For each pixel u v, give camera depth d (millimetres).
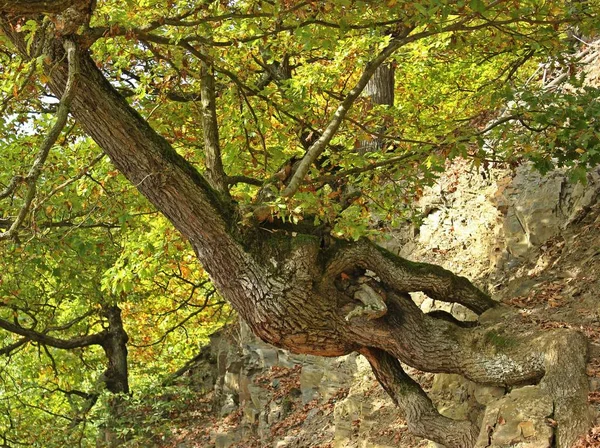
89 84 8609
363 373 12609
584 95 9773
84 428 17594
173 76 11336
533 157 9672
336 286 9648
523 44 10992
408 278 9883
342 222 8859
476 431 9297
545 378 8562
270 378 15117
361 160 10219
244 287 9242
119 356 19016
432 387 10984
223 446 15180
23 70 8250
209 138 10086
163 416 16984
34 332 17734
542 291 11016
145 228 13023
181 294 22250
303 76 11250
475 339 9547
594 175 12422
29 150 13203
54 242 12719
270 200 9266
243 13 9719
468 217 13914
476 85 15781
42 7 7547
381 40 11172
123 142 8805
